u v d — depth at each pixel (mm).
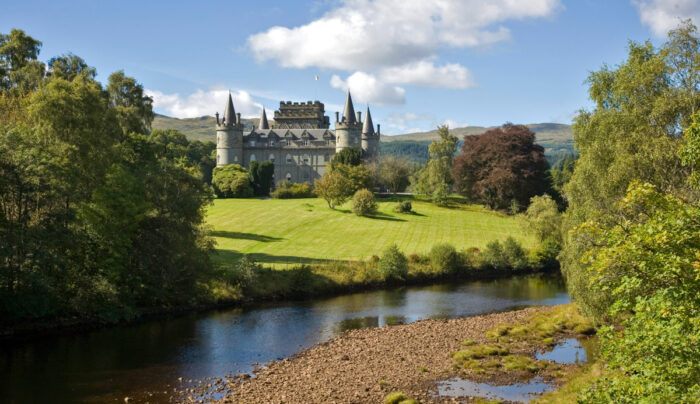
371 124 141125
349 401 21531
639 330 12492
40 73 52531
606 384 13047
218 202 95125
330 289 46281
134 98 58625
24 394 21984
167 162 41469
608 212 23844
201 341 30562
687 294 11836
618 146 25453
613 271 14164
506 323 34875
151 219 38125
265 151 137250
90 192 36031
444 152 120375
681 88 26109
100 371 25078
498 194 94375
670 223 12625
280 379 24234
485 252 58062
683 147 14039
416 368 25828
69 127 35594
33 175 30953
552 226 61875
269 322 35469
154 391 22594
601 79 29828
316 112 158125
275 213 82688
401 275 50969
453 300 43625
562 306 38781
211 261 44594
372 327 34562
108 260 34281
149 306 37656
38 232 30078
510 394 22188
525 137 96625
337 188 87125
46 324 32094
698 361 11227
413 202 99375
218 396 22109
